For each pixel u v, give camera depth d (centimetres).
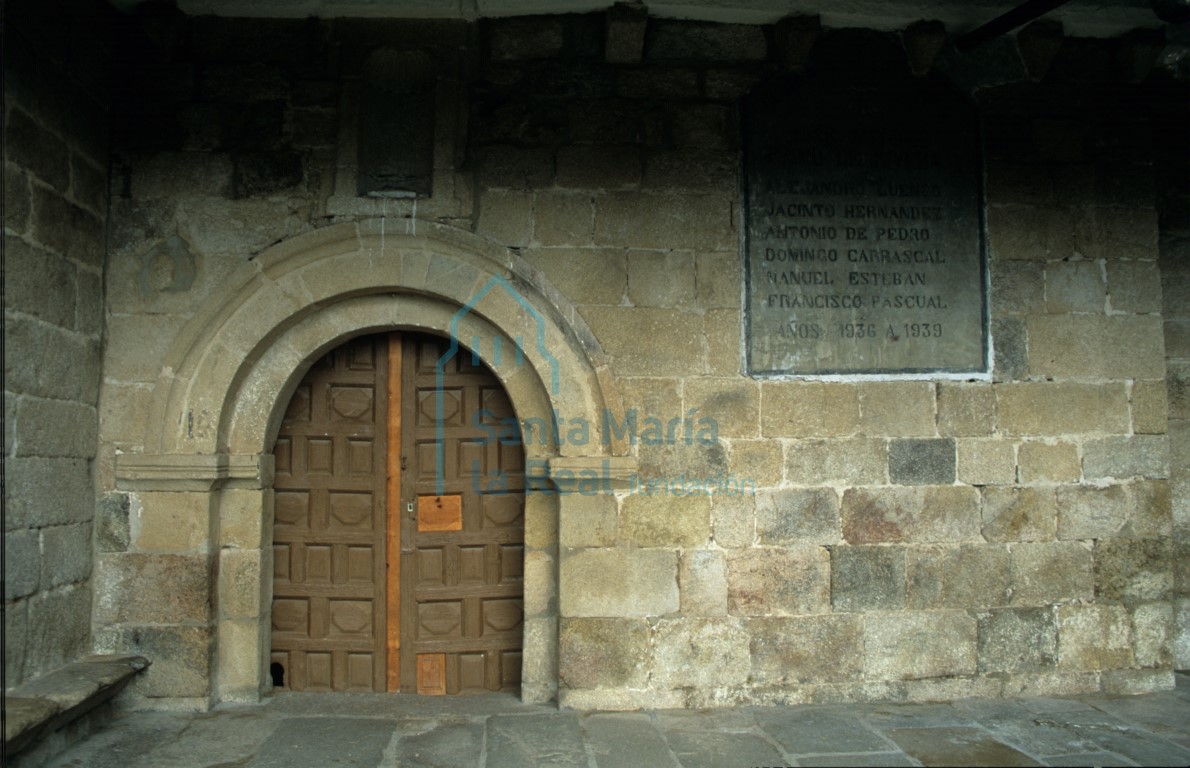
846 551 427
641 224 431
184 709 398
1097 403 447
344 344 442
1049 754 355
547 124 431
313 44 425
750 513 425
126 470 403
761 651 420
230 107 423
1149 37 445
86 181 398
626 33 416
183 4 412
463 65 430
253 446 419
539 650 421
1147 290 455
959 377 440
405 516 438
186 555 403
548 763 345
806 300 436
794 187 439
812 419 431
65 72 380
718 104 438
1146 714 403
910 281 442
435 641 435
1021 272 448
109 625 400
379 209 421
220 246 418
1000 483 437
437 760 348
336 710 404
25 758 328
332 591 434
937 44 435
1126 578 440
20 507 347
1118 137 460
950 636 429
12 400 343
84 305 396
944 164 448
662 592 417
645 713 406
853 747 362
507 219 426
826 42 445
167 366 408
